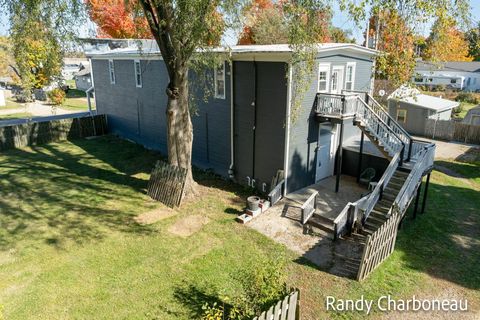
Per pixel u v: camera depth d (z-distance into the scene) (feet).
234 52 44.91
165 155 66.54
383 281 29.35
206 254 33.04
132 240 35.35
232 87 48.62
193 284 28.58
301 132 45.85
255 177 49.34
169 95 43.21
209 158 56.44
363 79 55.16
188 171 45.93
